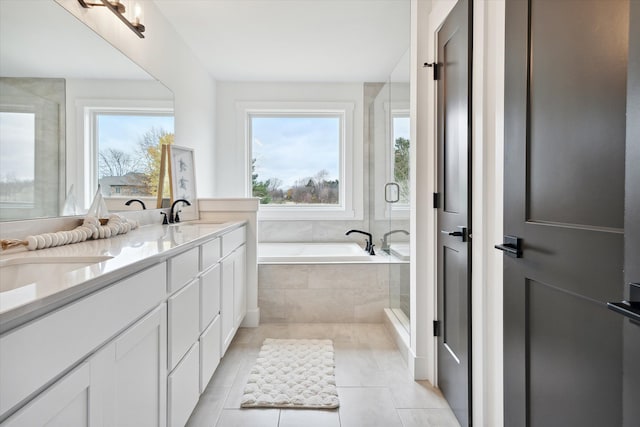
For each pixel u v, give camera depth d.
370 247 3.56
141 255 1.09
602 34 0.76
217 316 1.98
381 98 3.63
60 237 1.34
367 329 2.92
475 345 1.48
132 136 2.18
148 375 1.12
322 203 4.34
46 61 1.46
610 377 0.74
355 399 1.87
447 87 1.78
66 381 0.71
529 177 1.04
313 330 2.89
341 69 3.77
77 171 1.66
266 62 3.57
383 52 3.35
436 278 1.99
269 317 3.06
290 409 1.77
